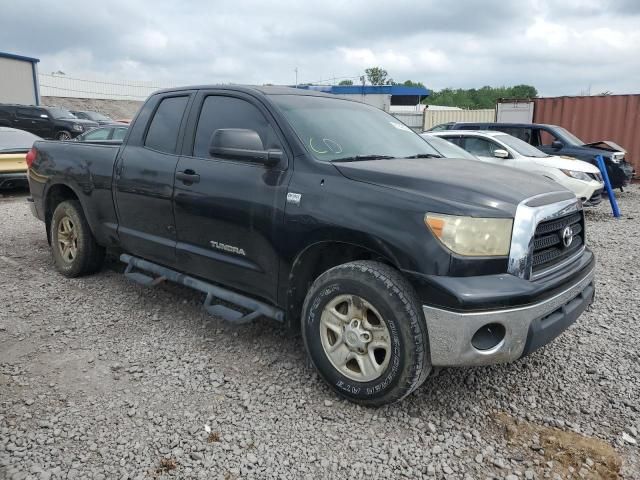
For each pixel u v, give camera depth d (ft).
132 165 14.64
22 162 35.88
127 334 13.51
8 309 14.96
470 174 10.98
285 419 9.96
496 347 9.29
